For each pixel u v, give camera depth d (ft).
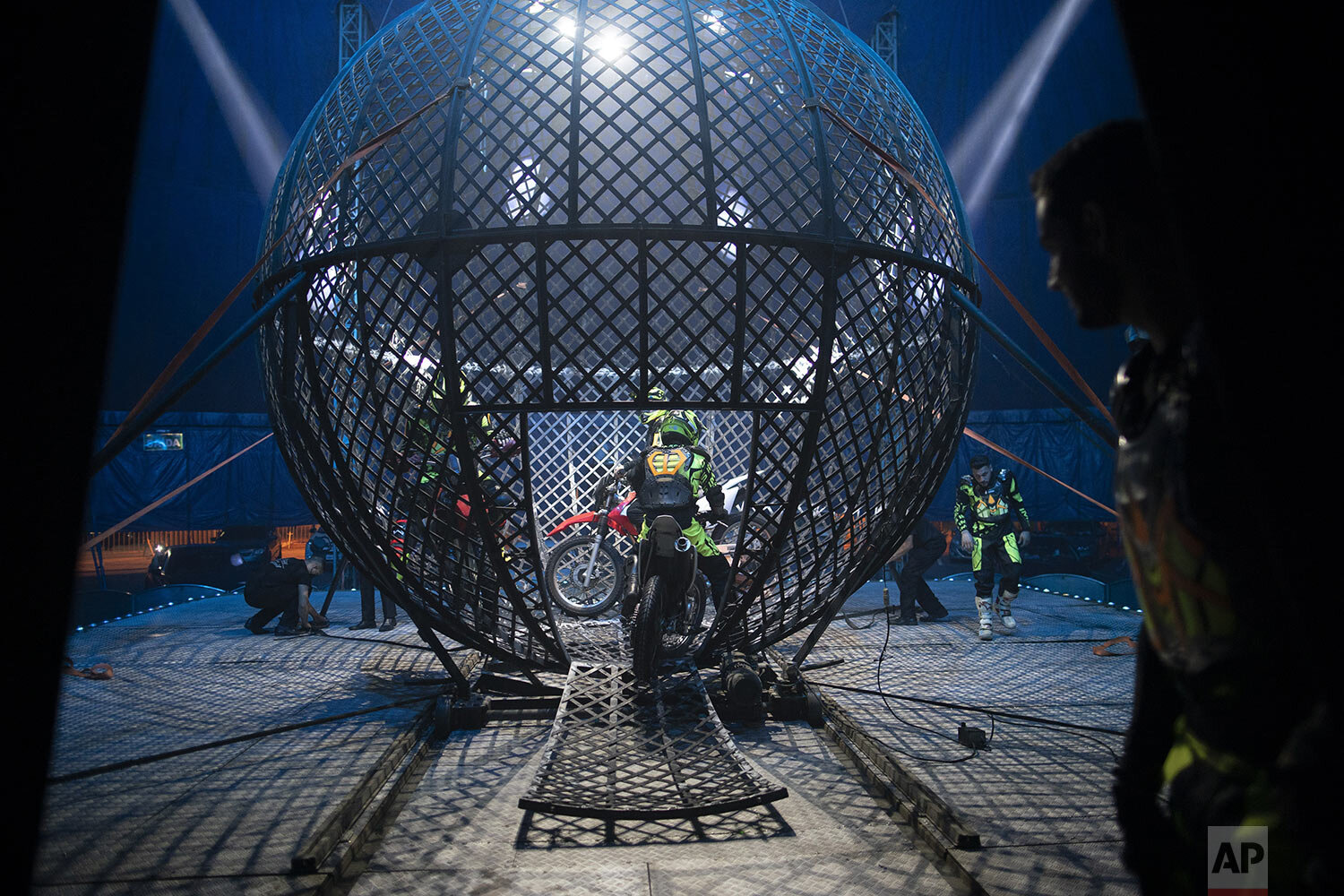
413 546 12.51
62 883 7.66
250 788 10.23
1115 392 3.43
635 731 11.55
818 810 9.81
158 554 36.11
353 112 12.16
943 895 7.63
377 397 11.34
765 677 14.48
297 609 21.70
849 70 12.73
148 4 2.38
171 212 44.88
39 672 2.19
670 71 10.95
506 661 13.84
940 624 22.43
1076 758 11.23
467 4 12.55
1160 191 3.01
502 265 18.83
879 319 11.93
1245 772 2.79
